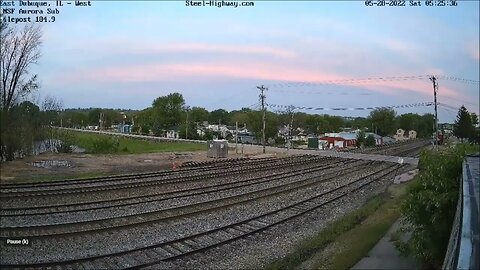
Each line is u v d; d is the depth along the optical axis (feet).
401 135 400.26
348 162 142.10
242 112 329.31
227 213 59.06
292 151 178.60
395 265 34.45
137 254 40.63
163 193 70.74
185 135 284.82
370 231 46.37
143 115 357.61
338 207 67.41
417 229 32.55
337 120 399.24
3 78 127.65
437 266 31.30
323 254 41.06
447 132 307.58
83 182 81.87
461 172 30.71
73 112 437.17
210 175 95.71
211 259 40.34
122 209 59.77
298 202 67.67
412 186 34.30
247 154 164.86
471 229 14.53
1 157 115.34
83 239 44.98
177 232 49.01
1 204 60.29
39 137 144.46
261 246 45.11
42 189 72.54
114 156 145.89
